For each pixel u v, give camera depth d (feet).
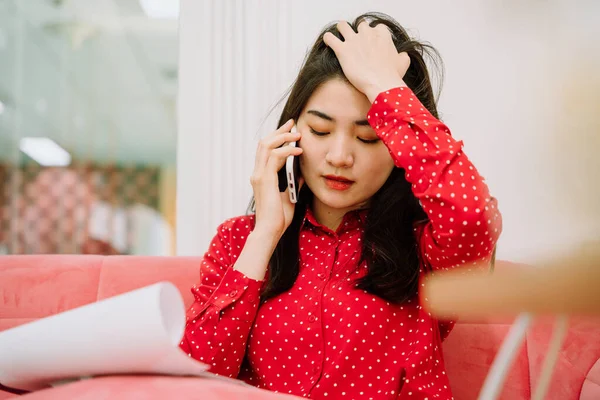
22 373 2.15
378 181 3.36
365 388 3.16
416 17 6.16
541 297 0.79
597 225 0.71
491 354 4.28
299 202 3.70
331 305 3.28
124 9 8.74
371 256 3.34
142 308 1.76
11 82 10.48
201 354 3.27
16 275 4.29
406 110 3.13
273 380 3.35
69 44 9.95
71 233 10.28
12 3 9.20
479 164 5.85
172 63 10.49
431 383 3.25
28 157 10.78
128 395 1.53
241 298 3.33
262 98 6.18
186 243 6.13
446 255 3.04
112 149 10.81
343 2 6.23
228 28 6.26
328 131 3.34
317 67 3.46
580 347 4.23
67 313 2.01
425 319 3.31
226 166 6.15
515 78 5.77
